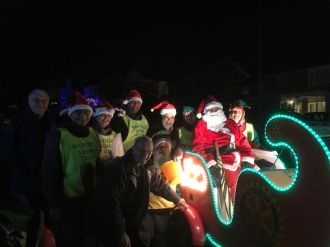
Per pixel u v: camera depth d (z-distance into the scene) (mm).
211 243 4559
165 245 5020
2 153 4609
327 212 2930
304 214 3137
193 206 4859
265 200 3582
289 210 3287
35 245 4176
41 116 4676
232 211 4176
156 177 4641
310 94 29031
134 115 6129
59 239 4062
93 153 4270
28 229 4223
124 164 3918
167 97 36375
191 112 6570
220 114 5105
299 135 3184
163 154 5246
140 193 4086
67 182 4078
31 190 4488
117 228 3836
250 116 21359
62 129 4117
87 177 4168
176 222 5004
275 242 3459
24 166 4559
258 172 3668
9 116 11289
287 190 3312
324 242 2963
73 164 4070
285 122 3357
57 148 4027
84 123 4227
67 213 4070
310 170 3076
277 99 30047
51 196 4012
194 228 4594
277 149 5609
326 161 2936
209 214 4527
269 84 31953
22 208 4484
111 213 3838
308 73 29672
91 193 4137
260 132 10828
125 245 3865
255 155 5320
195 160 4797
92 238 4105
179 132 6520
